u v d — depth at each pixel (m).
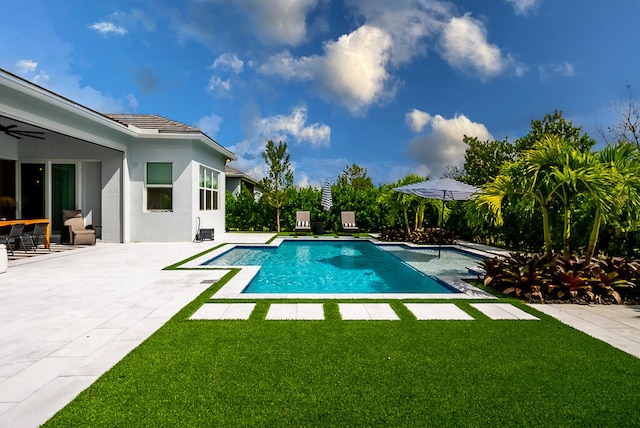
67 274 7.41
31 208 13.00
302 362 3.35
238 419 2.48
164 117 15.80
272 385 2.93
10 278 7.01
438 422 2.47
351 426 2.42
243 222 18.98
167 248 11.67
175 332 4.09
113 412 2.54
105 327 4.27
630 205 5.80
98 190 13.32
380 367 3.27
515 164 6.68
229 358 3.42
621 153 6.35
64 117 9.38
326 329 4.23
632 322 4.66
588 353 3.62
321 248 13.63
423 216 16.39
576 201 6.62
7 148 12.36
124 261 9.07
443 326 4.39
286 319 4.60
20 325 4.33
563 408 2.66
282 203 18.17
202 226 14.66
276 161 17.94
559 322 4.60
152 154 13.30
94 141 10.80
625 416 2.57
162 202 13.48
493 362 3.40
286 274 8.95
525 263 6.58
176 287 6.30
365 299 5.62
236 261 10.76
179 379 3.01
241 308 5.07
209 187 15.77
